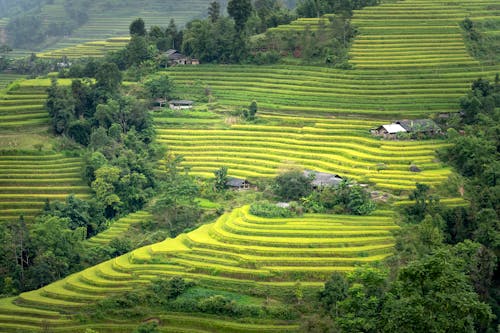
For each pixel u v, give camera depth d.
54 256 94.06
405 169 114.12
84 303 81.44
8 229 97.56
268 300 79.81
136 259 90.31
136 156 122.19
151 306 79.75
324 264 86.06
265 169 119.56
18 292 90.38
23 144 125.62
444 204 104.31
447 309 61.78
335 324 72.88
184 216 107.81
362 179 110.44
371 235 93.19
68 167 120.75
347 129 129.00
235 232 94.44
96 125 131.88
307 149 123.94
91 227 108.75
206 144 130.25
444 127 126.88
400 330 62.06
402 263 86.44
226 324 75.81
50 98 133.00
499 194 103.00
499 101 131.00
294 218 99.56
